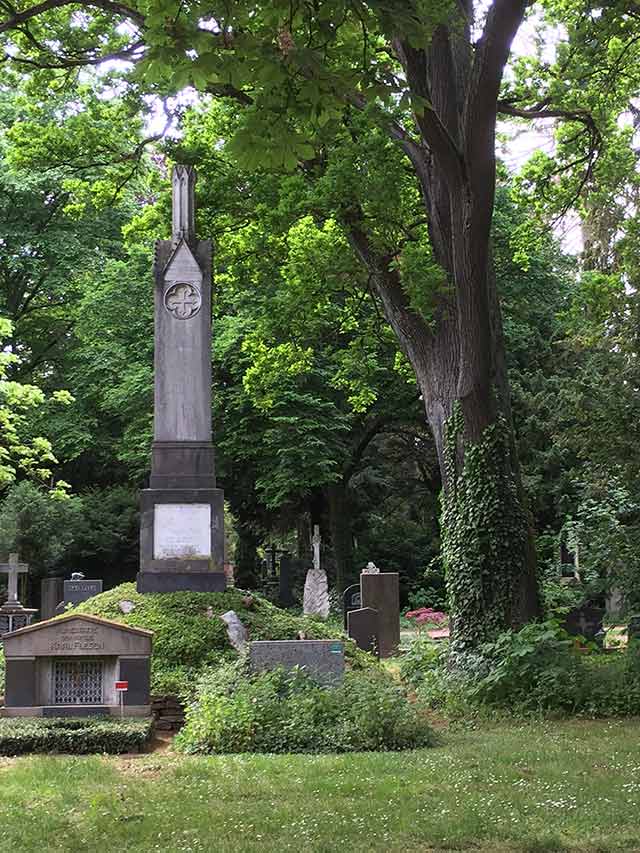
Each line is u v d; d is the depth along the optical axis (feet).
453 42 61.41
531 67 71.72
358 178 60.03
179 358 61.72
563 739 40.96
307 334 85.81
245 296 115.24
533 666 50.39
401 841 24.71
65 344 150.82
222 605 56.24
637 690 48.85
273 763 35.78
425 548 149.38
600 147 75.97
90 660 44.47
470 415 57.31
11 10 50.49
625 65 70.59
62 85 73.61
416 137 70.74
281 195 66.80
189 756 38.96
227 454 128.77
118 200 80.59
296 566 138.31
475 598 56.29
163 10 25.49
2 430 102.42
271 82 25.94
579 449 64.39
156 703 47.26
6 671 44.19
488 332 56.08
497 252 119.14
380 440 147.74
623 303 66.44
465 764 35.24
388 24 25.88
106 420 144.97
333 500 136.56
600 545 62.85
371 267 63.98
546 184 79.87
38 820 27.27
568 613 79.97
